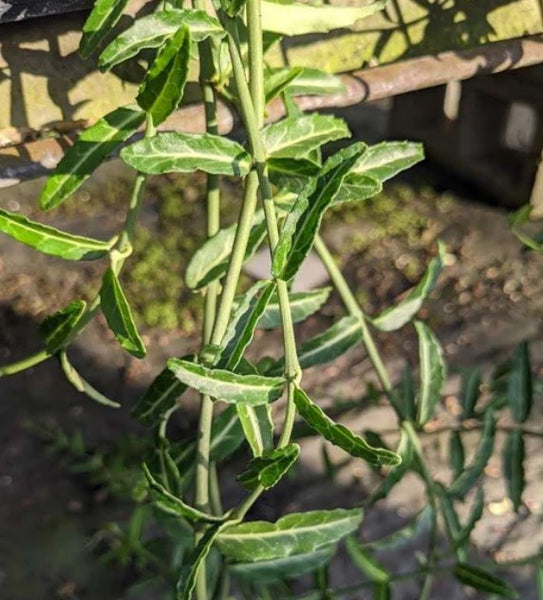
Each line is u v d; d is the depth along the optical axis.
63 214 2.01
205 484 0.50
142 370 1.70
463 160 2.06
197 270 0.51
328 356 0.56
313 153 0.49
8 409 1.62
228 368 0.40
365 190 0.43
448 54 0.61
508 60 0.62
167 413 0.51
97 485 1.50
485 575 0.57
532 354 1.71
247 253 0.51
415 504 1.44
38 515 1.45
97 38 0.44
